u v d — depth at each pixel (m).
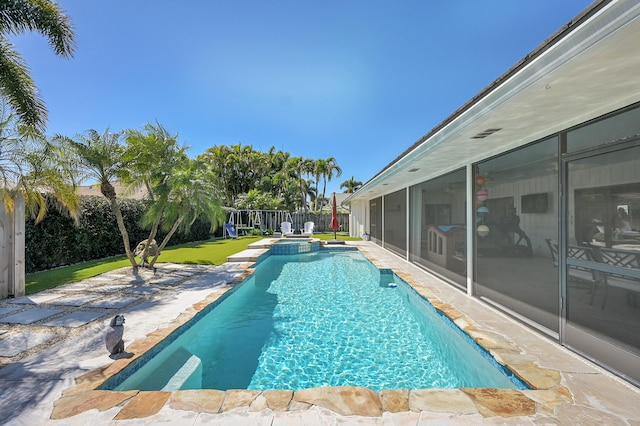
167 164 8.39
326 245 16.25
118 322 3.42
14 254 5.73
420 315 5.81
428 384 3.56
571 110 3.21
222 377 3.71
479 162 5.54
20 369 3.08
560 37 2.21
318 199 38.78
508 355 3.35
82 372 3.04
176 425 2.32
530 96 2.83
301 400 2.64
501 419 2.37
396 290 7.68
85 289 6.34
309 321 5.51
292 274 9.73
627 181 2.87
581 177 3.35
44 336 3.93
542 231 3.97
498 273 4.96
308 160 36.81
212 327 5.25
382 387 3.49
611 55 2.10
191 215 9.96
